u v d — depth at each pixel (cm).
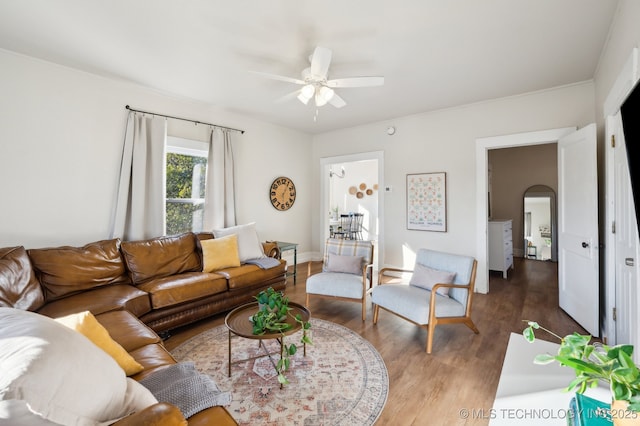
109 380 86
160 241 317
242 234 372
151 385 126
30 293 215
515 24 219
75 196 296
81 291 249
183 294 269
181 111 377
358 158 511
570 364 69
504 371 113
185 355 232
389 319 304
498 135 374
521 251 635
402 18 211
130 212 330
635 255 191
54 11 204
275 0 192
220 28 224
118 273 277
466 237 401
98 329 137
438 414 167
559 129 335
